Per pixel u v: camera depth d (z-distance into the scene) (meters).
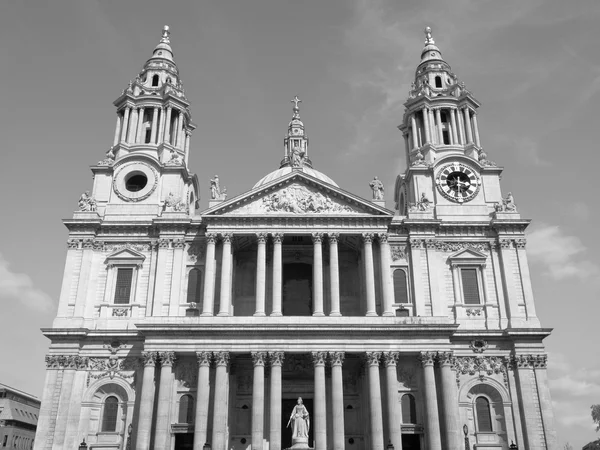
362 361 63.06
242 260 71.69
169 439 58.41
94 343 63.75
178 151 77.12
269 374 63.69
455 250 69.25
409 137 81.06
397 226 68.88
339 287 70.75
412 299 66.06
